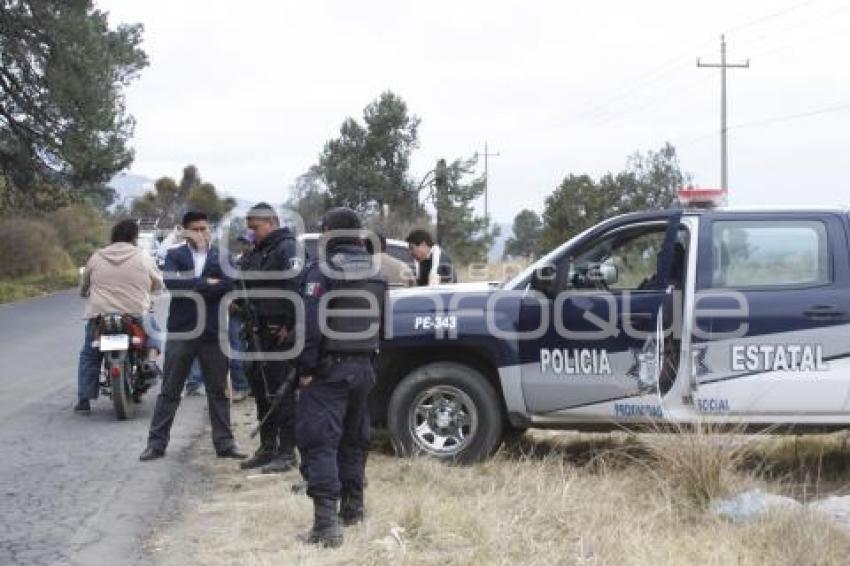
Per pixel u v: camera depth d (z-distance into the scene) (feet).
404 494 21.09
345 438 19.19
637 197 119.75
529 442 26.81
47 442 27.37
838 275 22.62
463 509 19.58
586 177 122.42
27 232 106.93
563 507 19.83
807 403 22.30
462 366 24.21
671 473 20.92
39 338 54.08
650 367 22.95
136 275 31.04
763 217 23.16
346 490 19.22
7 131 86.22
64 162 87.04
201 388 36.42
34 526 19.69
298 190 129.59
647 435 22.74
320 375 18.15
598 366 23.36
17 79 84.64
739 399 22.54
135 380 31.60
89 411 32.09
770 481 22.44
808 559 17.04
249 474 23.98
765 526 18.38
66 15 81.35
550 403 23.81
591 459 23.63
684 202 23.88
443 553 17.66
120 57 87.61
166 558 17.84
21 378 39.52
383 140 128.36
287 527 19.36
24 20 80.84
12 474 23.77
